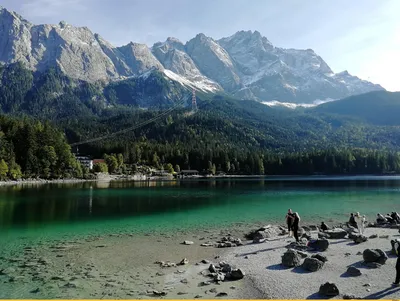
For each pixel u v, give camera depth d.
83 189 113.94
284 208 60.81
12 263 25.97
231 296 18.97
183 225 43.91
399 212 55.72
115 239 35.16
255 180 187.25
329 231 35.28
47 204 67.56
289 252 24.89
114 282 21.53
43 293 19.67
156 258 27.48
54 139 178.62
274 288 19.92
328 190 104.06
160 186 134.62
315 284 20.28
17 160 157.38
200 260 26.89
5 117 178.25
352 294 18.16
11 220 47.69
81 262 26.23
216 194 92.62
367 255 24.14
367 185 129.25
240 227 42.44
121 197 84.31
